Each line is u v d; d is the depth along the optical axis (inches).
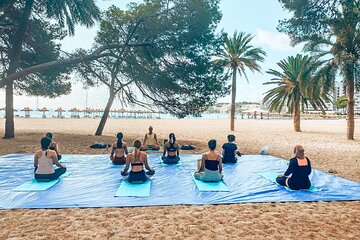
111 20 664.4
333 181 271.7
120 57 560.1
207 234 153.6
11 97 616.1
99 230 155.9
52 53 686.5
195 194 223.3
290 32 515.5
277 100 1253.1
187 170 311.4
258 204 206.1
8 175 273.1
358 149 536.4
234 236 151.6
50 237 145.6
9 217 172.2
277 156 449.7
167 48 573.9
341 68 705.0
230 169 321.1
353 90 745.6
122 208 192.2
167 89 610.9
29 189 225.0
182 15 566.9
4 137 609.9
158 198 212.1
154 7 570.6
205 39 577.3
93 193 219.9
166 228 160.6
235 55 1068.5
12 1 534.3
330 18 483.5
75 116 2511.1
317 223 171.8
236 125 1472.7
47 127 1048.8
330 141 691.4
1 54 661.3
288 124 1665.8
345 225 169.5
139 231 155.6
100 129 740.7
